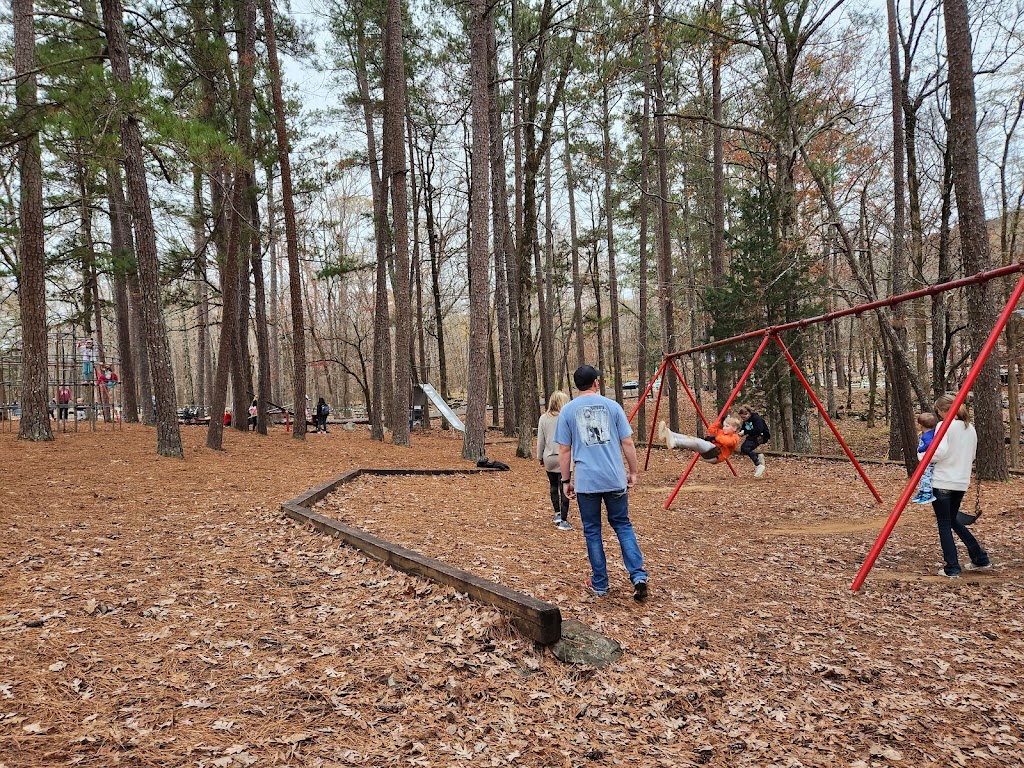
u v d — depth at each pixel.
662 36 15.37
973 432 6.01
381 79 22.73
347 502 8.34
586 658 3.90
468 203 29.27
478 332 14.95
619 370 27.77
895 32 14.70
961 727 3.36
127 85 9.30
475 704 3.36
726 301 18.89
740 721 3.40
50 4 13.15
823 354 27.98
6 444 11.50
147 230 11.40
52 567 5.02
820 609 5.14
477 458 15.02
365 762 2.77
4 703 2.90
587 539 5.20
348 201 36.12
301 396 17.22
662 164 21.34
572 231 32.34
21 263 12.32
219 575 5.13
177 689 3.23
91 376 16.97
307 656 3.71
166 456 11.72
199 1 13.95
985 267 11.02
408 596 4.72
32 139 9.73
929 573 6.08
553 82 21.64
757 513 9.29
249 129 14.07
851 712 3.52
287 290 40.78
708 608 5.06
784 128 16.38
